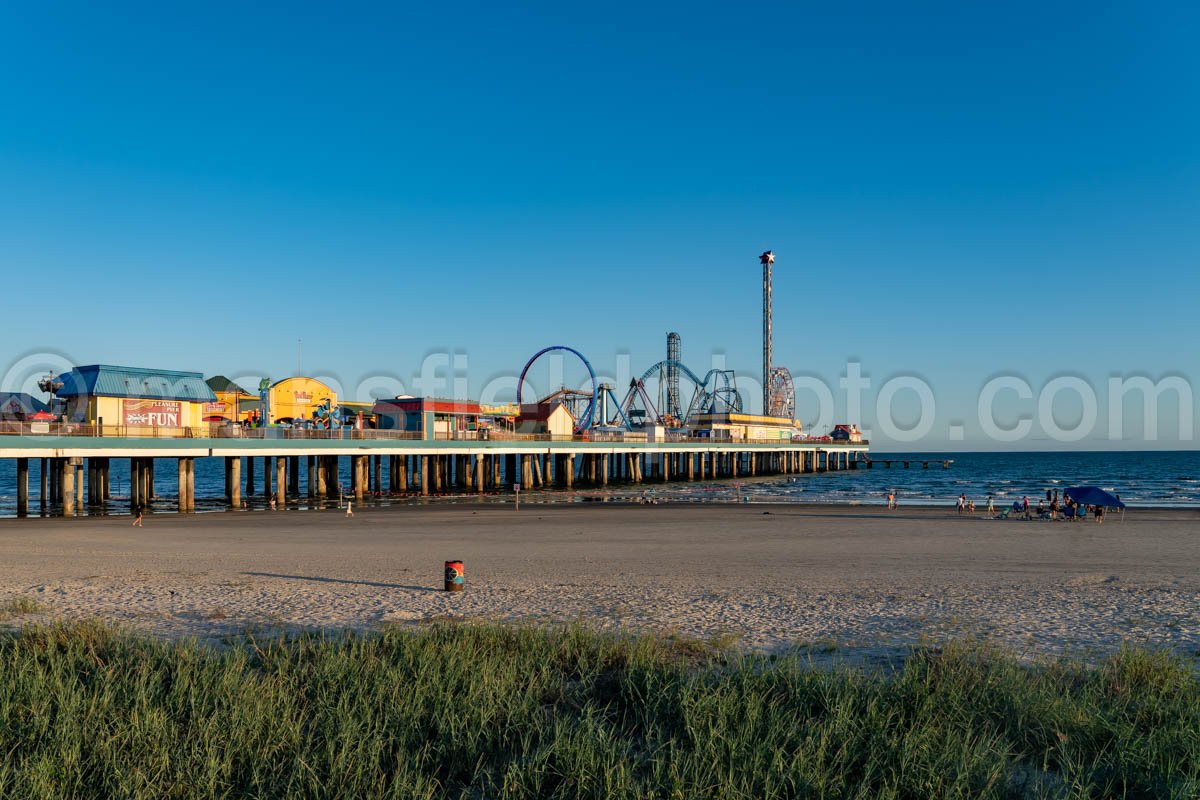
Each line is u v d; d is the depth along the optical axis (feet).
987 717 32.76
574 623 47.78
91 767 29.60
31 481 313.32
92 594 64.39
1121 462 633.20
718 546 104.01
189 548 99.09
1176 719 32.27
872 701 33.50
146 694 35.29
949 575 77.97
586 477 288.92
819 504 189.06
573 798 27.22
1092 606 60.54
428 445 210.38
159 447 157.89
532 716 33.53
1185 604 61.62
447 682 36.94
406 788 27.22
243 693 34.88
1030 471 447.83
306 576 75.87
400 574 77.41
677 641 46.06
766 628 52.03
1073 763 29.04
